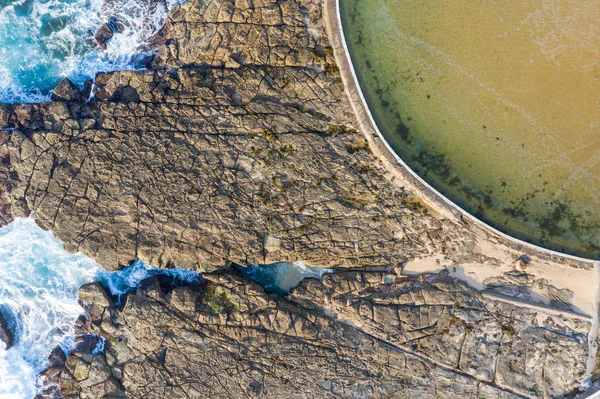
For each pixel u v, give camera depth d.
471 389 16.91
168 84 17.59
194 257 17.34
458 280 17.16
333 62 16.75
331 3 16.19
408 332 17.08
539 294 16.86
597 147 15.72
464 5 15.95
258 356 17.22
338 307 17.25
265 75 17.16
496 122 15.96
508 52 15.86
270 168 17.17
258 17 17.14
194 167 17.28
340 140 16.89
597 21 15.55
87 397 17.67
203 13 17.55
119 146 17.50
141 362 17.50
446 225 16.73
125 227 17.42
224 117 17.28
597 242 15.76
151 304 17.39
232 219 17.22
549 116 15.80
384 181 16.77
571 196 15.83
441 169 16.16
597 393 16.36
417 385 17.06
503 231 15.99
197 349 17.34
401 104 16.20
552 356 16.72
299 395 17.14
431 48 16.06
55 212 17.58
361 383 17.16
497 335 16.91
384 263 17.25
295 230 17.14
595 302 16.56
